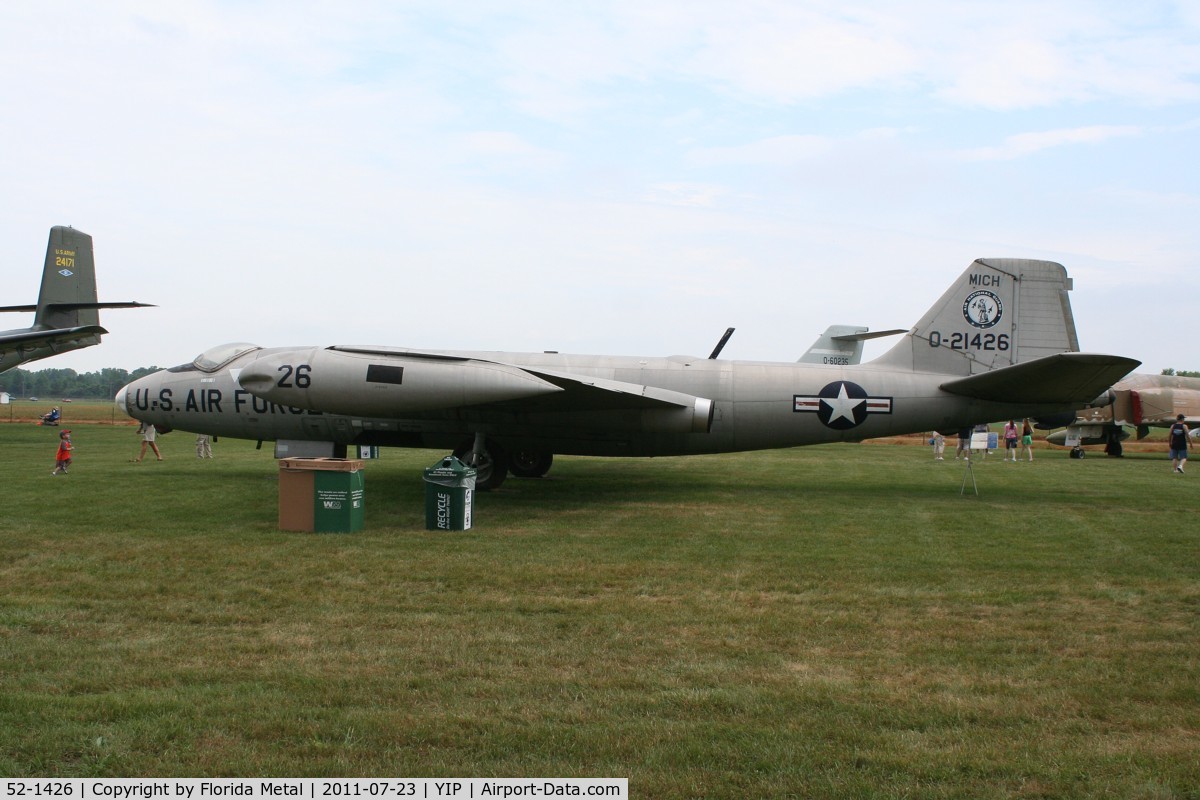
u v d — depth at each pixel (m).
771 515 13.91
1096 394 15.89
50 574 9.32
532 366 17.02
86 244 33.06
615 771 4.70
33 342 30.11
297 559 10.15
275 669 6.28
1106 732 5.34
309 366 14.27
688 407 15.71
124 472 19.05
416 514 13.62
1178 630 7.61
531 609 8.09
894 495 16.61
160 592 8.60
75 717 5.30
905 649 7.00
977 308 16.59
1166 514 14.20
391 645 6.93
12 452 25.09
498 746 4.99
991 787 4.58
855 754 4.93
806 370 16.72
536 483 18.09
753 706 5.66
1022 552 10.98
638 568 9.87
